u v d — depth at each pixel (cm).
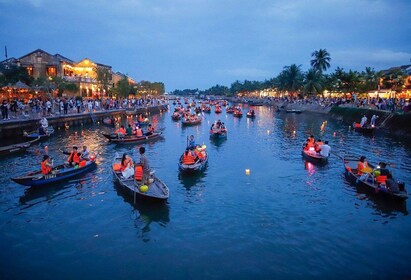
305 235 1209
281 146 3008
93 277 962
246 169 2111
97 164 2206
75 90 5803
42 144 2966
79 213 1405
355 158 2233
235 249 1111
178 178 1905
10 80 4984
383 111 4088
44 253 1093
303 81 9462
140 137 3105
